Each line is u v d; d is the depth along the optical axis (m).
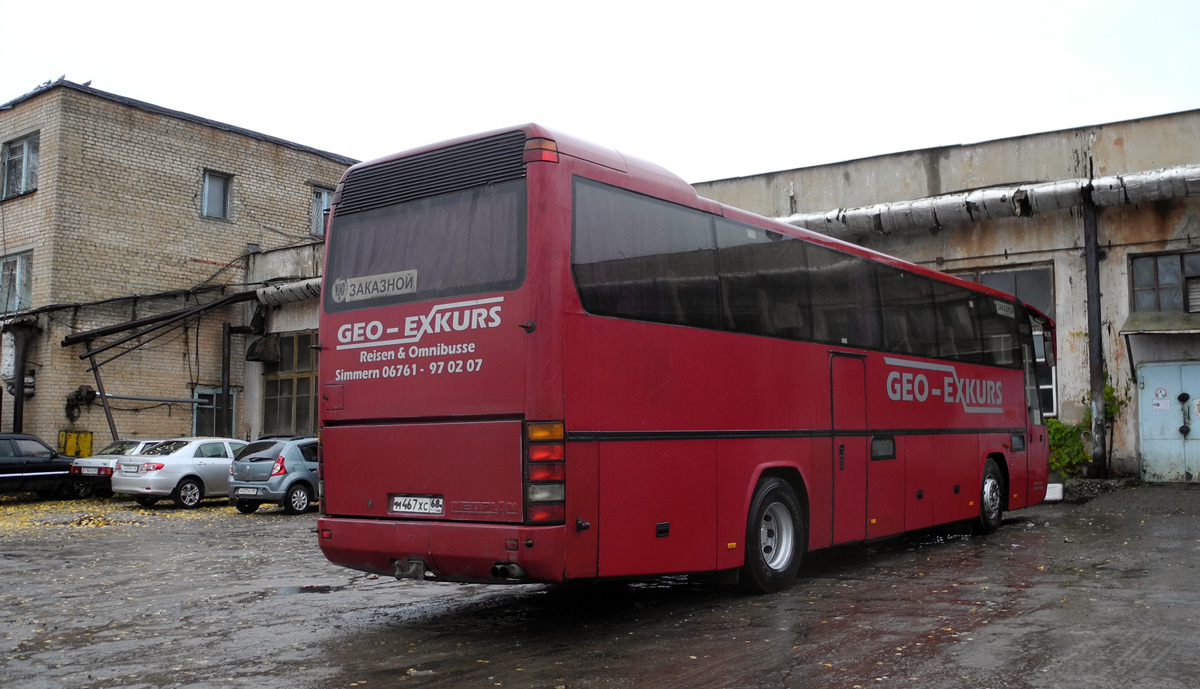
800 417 9.30
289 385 29.22
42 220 26.39
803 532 9.28
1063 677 5.52
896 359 11.05
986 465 13.09
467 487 6.89
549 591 9.31
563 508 6.62
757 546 8.56
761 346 8.84
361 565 7.58
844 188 21.81
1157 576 8.95
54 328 25.80
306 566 11.55
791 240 9.54
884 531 10.51
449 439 7.02
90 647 7.05
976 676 5.59
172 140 28.88
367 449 7.54
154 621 8.06
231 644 7.07
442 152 7.47
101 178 27.14
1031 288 19.45
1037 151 19.81
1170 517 13.52
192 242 29.16
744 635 6.97
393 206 7.70
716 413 8.18
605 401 7.04
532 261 6.73
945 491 11.85
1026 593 8.28
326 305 7.99
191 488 20.95
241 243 30.52
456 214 7.26
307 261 29.03
